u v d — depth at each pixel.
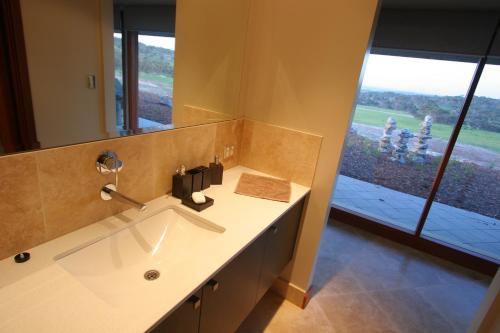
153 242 1.21
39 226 0.91
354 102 1.52
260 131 1.83
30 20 0.80
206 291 0.96
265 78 1.73
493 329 1.39
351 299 2.11
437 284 2.37
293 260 1.93
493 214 2.69
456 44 2.37
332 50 1.49
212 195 1.49
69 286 0.80
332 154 1.63
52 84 0.88
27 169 0.84
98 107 1.03
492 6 2.14
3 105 0.79
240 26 1.63
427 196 2.71
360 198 3.41
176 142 1.37
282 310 1.94
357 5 1.38
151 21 1.14
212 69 1.53
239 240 1.12
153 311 0.75
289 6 1.55
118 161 1.06
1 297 0.75
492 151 2.55
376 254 2.71
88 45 0.95
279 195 1.55
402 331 1.88
